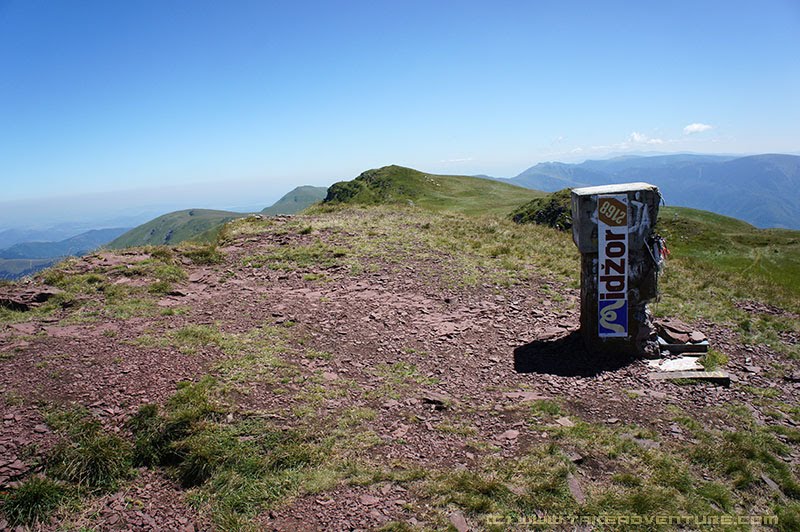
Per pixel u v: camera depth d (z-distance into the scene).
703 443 3.07
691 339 4.23
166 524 2.52
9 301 4.56
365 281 5.71
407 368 3.93
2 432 2.88
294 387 3.51
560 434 3.12
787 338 4.72
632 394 3.60
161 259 6.12
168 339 3.98
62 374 3.39
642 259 4.01
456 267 6.26
